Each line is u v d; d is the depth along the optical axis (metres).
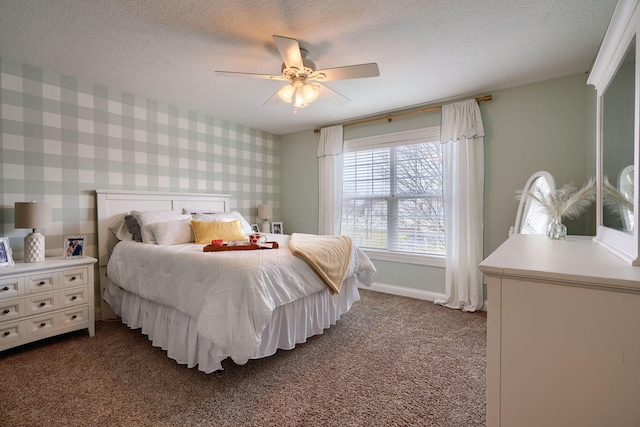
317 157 4.45
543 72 2.62
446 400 1.63
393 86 2.92
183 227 2.81
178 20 1.88
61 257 2.53
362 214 4.05
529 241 1.74
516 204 2.93
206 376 1.85
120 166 3.02
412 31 2.00
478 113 3.05
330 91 2.35
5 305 2.03
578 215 2.53
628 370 0.77
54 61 2.40
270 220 4.54
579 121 2.62
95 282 2.82
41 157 2.52
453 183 3.22
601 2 1.71
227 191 4.11
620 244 1.17
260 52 2.28
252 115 3.86
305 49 2.22
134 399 1.62
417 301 3.44
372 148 3.92
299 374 1.88
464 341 2.37
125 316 2.62
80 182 2.75
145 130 3.22
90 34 2.03
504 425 0.92
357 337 2.45
